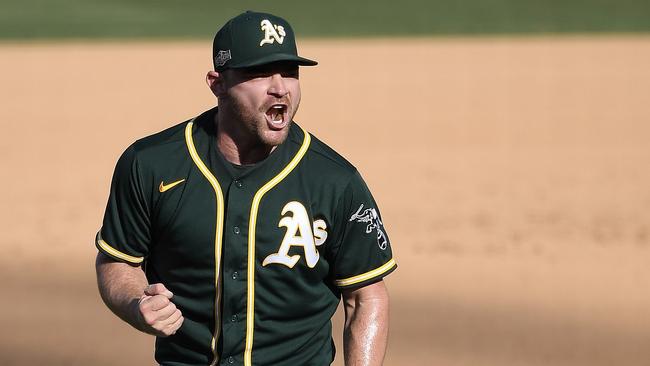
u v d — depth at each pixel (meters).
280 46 13.62
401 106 91.38
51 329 33.25
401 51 135.75
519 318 34.38
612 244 44.66
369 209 14.69
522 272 40.22
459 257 42.44
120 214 14.49
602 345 31.69
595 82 105.56
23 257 42.62
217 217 14.21
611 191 56.06
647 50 131.62
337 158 14.70
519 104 92.31
